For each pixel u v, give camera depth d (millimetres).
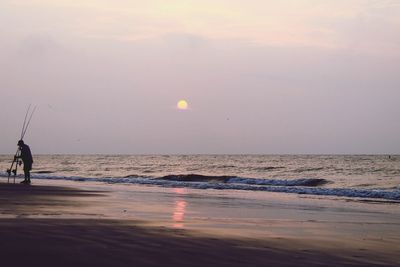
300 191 23281
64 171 52281
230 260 6426
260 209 14602
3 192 18062
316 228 10414
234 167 64188
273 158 120312
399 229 10594
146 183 28641
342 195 21641
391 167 57750
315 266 6309
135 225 9281
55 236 7551
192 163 83000
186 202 16312
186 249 6988
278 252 7168
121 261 6031
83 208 12938
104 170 56250
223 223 10688
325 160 96188
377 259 6973
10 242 6953
